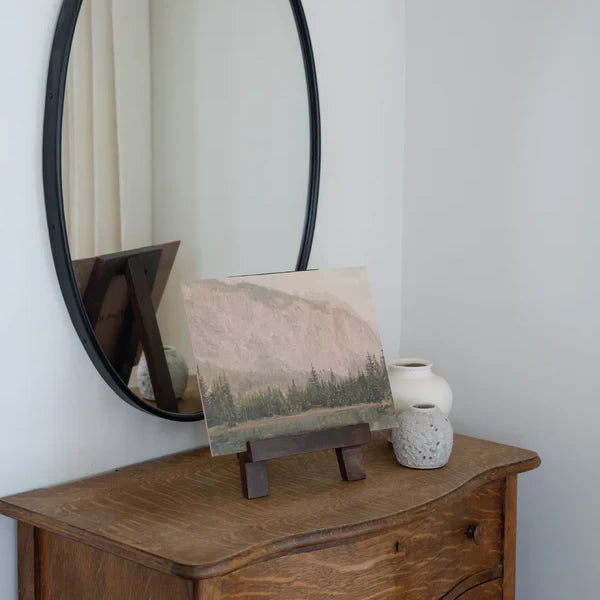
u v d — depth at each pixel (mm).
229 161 1486
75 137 1253
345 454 1324
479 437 1793
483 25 1735
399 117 1882
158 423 1461
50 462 1308
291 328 1349
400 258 1917
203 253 1454
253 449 1238
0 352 1234
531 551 1719
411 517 1187
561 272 1641
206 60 1437
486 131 1744
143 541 1070
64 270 1248
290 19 1591
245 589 1082
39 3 1232
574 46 1598
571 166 1614
